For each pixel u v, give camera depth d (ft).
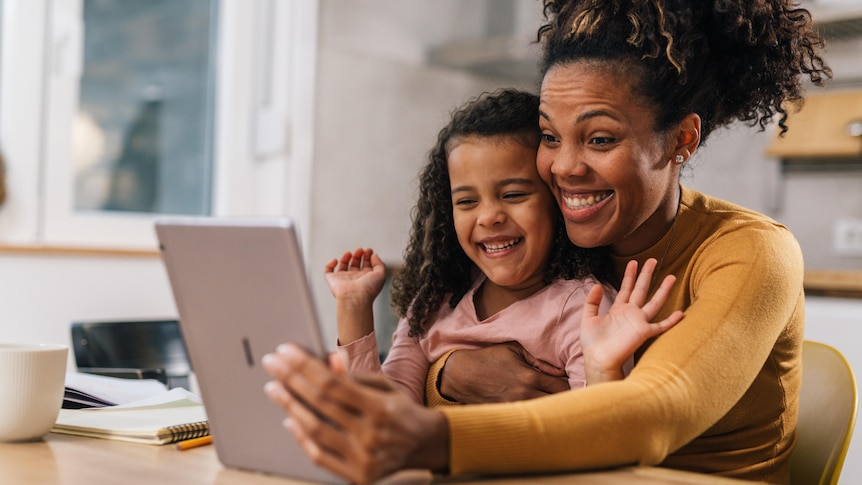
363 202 10.44
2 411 3.21
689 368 3.03
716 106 4.02
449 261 4.46
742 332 3.22
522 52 10.18
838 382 4.32
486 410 2.71
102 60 9.11
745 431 3.89
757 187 11.37
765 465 3.90
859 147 10.07
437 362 4.21
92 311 8.50
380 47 10.53
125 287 8.72
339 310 4.12
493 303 4.33
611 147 3.70
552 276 4.20
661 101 3.71
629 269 3.55
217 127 10.00
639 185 3.73
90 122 9.05
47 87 8.72
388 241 10.71
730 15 3.77
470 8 11.60
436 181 4.45
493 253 4.10
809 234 11.05
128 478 2.73
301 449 2.71
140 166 9.43
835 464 4.15
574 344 3.92
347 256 4.26
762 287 3.40
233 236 2.65
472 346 4.22
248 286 2.67
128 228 9.21
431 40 11.10
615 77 3.68
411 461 2.55
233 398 2.82
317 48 9.93
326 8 10.00
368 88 10.43
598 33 3.72
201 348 2.86
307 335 2.57
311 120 9.89
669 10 3.70
